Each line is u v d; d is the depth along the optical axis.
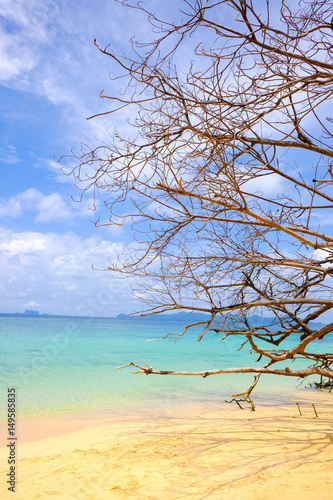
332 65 3.32
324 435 6.20
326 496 3.51
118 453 5.18
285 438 6.03
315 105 3.45
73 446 5.59
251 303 5.51
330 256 6.02
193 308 5.77
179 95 3.57
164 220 4.94
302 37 3.07
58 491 3.78
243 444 5.67
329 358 6.93
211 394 10.92
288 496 3.54
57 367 13.84
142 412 8.24
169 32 3.06
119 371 14.31
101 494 3.69
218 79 3.31
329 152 4.62
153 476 4.25
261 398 10.52
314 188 4.66
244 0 2.83
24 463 4.71
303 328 6.91
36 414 7.78
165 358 19.48
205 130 3.62
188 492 3.75
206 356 21.02
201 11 2.88
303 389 12.33
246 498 3.54
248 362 18.53
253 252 5.69
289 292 6.88
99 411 8.26
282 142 4.55
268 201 5.62
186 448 5.47
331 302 4.99
